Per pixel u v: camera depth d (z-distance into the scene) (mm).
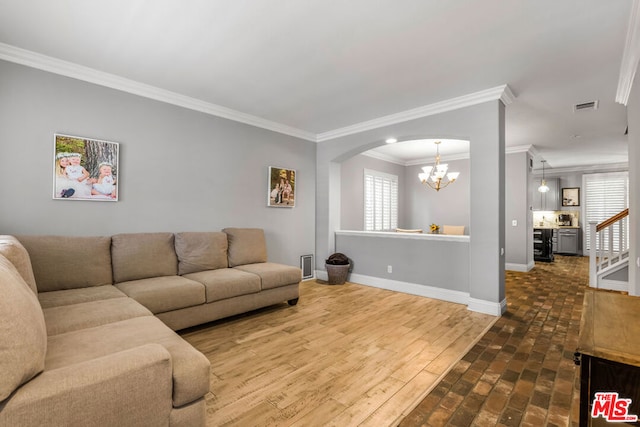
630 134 3180
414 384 2107
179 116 3740
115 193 3246
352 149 4977
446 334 2967
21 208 2746
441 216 7672
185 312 2846
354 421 1733
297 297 3855
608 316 1289
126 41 2578
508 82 3291
